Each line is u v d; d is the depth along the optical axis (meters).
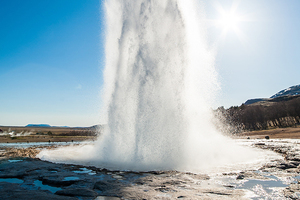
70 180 7.18
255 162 10.39
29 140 38.03
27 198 5.35
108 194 5.74
